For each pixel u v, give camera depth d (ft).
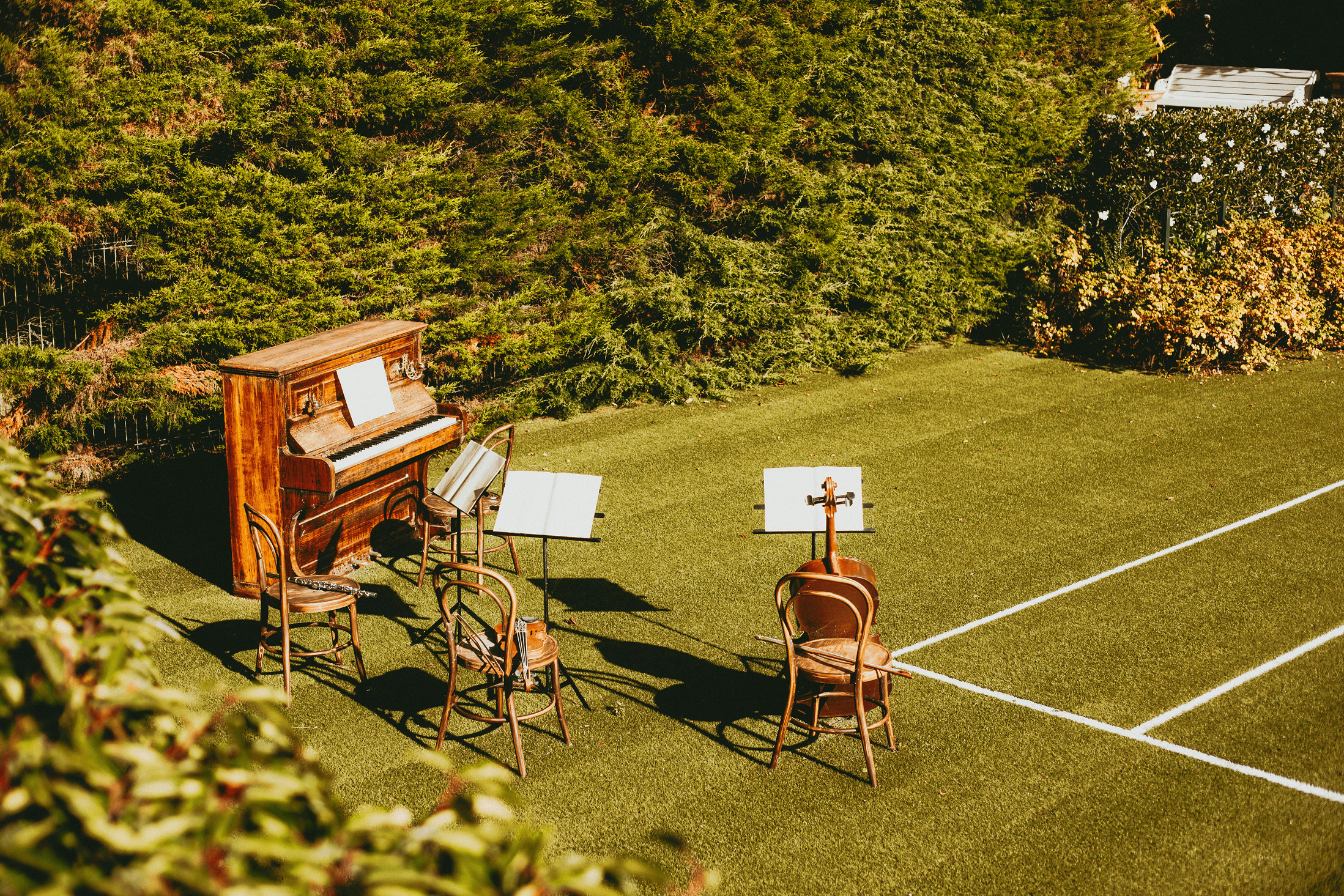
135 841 5.30
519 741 16.10
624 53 34.78
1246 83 73.05
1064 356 42.34
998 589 22.89
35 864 4.95
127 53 25.54
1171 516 26.81
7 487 8.77
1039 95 44.39
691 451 32.09
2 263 25.00
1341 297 43.32
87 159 25.29
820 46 38.09
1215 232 42.52
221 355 28.30
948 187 41.78
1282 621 21.24
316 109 27.91
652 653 20.35
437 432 24.34
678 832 14.90
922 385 38.63
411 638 20.95
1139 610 21.80
